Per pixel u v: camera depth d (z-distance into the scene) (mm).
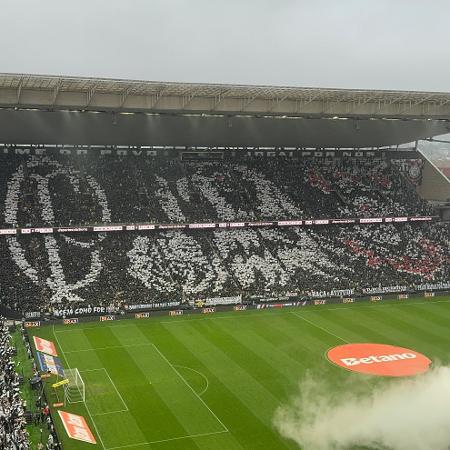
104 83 58531
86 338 52188
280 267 70750
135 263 66875
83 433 33062
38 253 65312
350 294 68000
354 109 71000
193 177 82938
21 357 45875
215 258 70375
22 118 67688
